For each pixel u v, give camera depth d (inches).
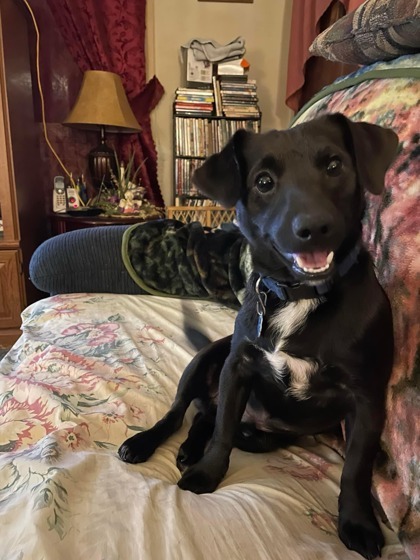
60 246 64.9
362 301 29.1
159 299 64.5
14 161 89.0
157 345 50.2
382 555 25.5
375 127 30.4
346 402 31.7
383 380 29.0
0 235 93.4
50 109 112.3
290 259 29.0
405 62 40.6
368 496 28.0
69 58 111.0
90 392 39.1
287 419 34.9
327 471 33.1
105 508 24.7
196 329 54.5
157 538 23.0
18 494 25.3
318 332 29.4
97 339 50.3
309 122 31.7
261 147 31.5
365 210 36.5
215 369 40.8
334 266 28.9
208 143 115.3
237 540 23.6
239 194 32.6
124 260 64.7
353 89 45.8
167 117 123.5
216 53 111.7
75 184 112.3
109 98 100.5
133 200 104.6
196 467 31.5
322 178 29.3
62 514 23.6
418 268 29.7
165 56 120.7
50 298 64.2
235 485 30.1
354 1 85.7
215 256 64.1
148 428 36.2
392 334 29.8
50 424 34.2
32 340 50.7
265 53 123.8
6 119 85.7
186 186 117.5
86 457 29.0
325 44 47.0
